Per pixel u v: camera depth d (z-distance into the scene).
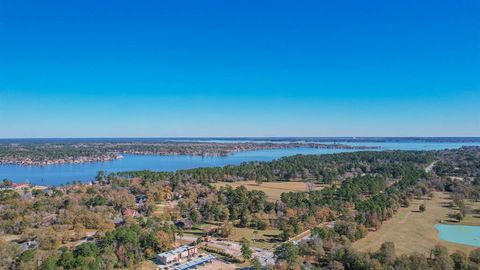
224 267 153.62
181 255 162.50
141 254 160.50
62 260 140.62
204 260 159.00
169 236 176.88
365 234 192.25
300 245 163.25
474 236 198.25
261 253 168.38
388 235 195.88
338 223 192.75
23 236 182.00
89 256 145.75
